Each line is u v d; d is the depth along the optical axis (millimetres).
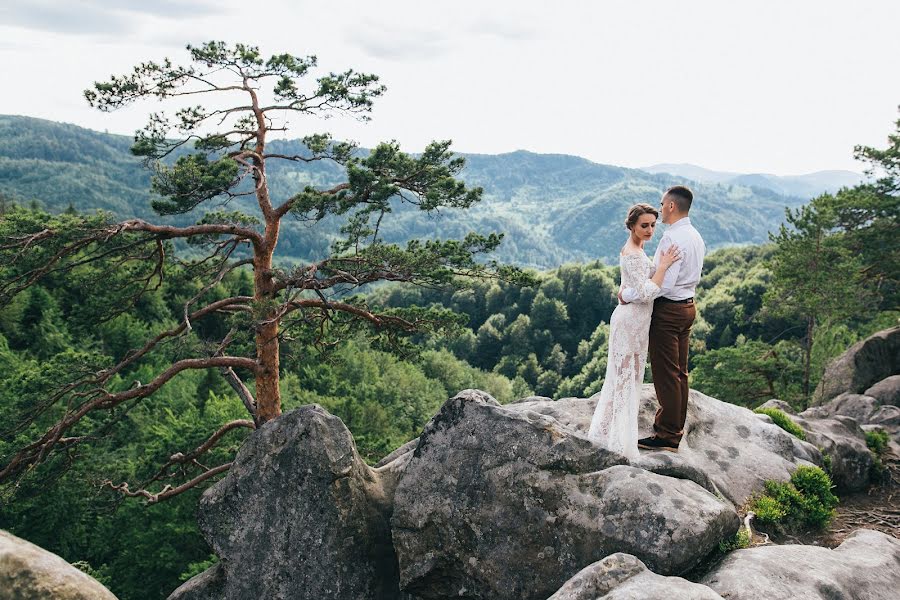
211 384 40062
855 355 19234
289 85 13773
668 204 6051
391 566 7285
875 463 9188
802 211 25000
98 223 12367
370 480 7680
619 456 6129
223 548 7426
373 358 66000
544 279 129125
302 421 7402
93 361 14102
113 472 17531
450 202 13625
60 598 4926
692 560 5309
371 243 14188
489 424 6645
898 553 5680
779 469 7562
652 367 6344
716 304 92125
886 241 23344
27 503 19438
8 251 11680
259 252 13570
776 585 4746
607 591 4664
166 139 13289
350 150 14422
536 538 6000
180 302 43031
